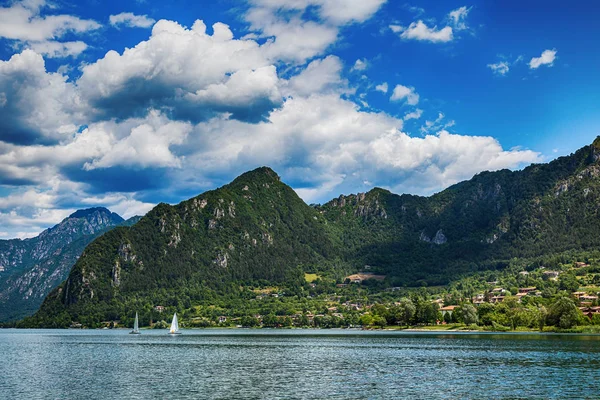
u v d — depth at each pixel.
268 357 174.25
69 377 126.25
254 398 97.06
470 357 164.25
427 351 188.50
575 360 150.75
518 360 152.62
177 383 115.38
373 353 184.75
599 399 93.56
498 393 99.94
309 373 131.00
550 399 93.75
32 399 97.75
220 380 119.56
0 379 123.50
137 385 112.88
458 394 99.38
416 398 95.88
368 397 97.19
